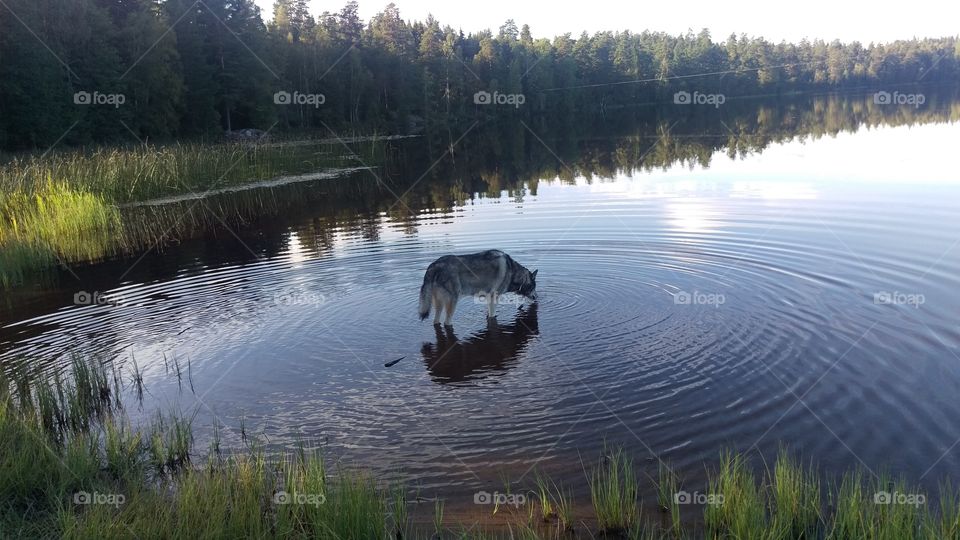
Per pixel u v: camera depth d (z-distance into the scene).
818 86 107.50
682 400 7.96
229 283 13.83
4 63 42.97
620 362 9.09
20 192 20.48
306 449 7.31
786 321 10.12
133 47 50.09
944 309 10.16
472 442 7.30
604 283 12.62
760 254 13.73
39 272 15.77
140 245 18.36
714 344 9.48
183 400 8.62
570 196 22.31
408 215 20.77
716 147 35.53
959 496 5.93
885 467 6.43
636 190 22.69
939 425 7.09
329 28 75.12
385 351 9.92
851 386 8.02
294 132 60.47
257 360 9.76
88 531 5.59
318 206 23.81
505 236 16.73
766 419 7.42
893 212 16.77
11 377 9.34
